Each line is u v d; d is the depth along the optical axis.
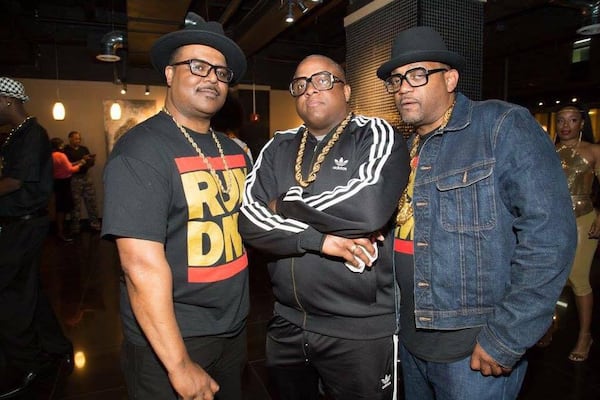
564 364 2.52
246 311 1.49
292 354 1.54
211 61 1.34
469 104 1.36
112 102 7.86
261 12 4.60
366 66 2.51
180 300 1.29
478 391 1.26
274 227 1.33
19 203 2.36
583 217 2.52
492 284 1.24
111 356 2.75
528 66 7.35
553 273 1.10
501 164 1.21
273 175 1.58
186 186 1.28
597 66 6.27
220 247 1.35
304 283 1.42
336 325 1.42
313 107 1.46
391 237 1.46
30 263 2.44
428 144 1.39
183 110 1.36
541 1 3.88
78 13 6.64
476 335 1.26
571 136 2.60
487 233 1.23
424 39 1.35
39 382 2.44
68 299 3.86
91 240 6.55
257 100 8.45
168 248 1.27
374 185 1.26
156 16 4.37
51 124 7.55
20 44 6.35
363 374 1.42
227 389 1.52
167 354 1.11
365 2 2.52
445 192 1.30
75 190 7.02
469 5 2.15
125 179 1.16
